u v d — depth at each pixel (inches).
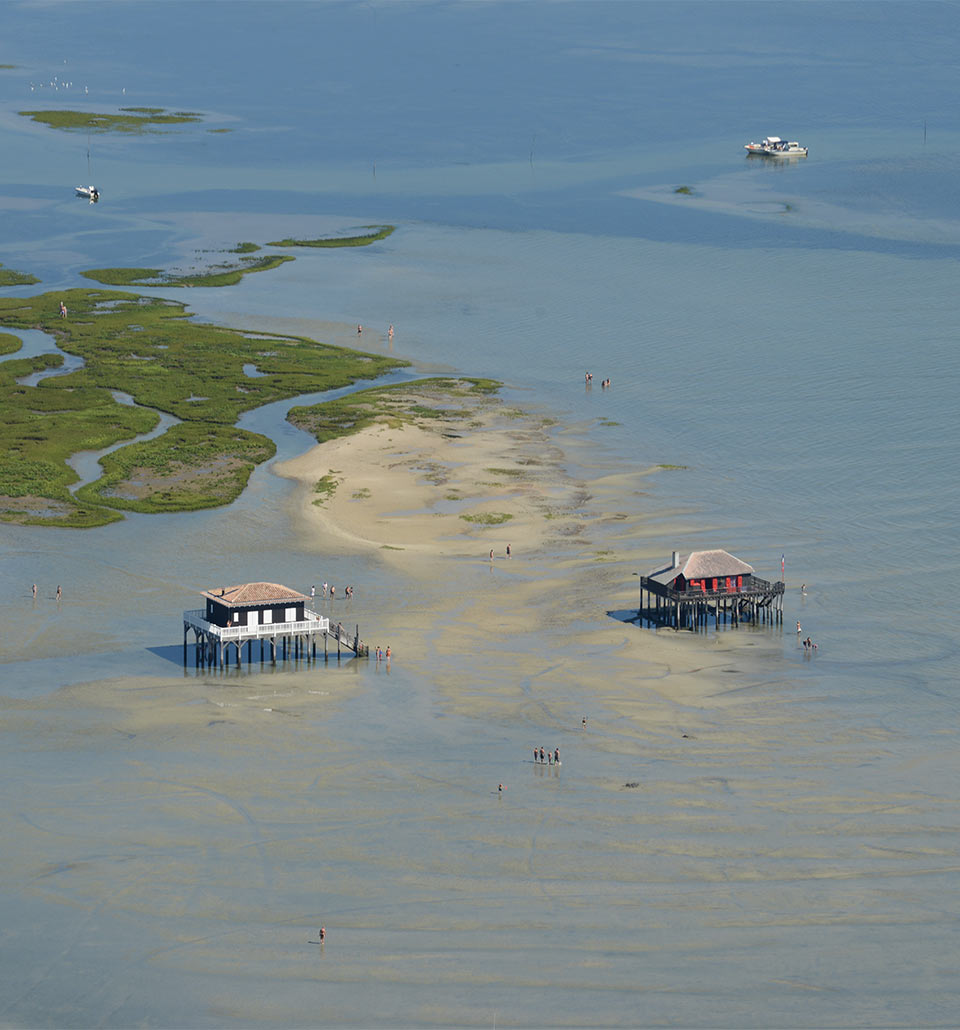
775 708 5265.8
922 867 4079.7
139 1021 3380.9
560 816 4370.1
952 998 3484.3
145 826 4281.5
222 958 3622.0
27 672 5546.3
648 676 5590.6
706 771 4712.1
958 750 4884.4
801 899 3907.5
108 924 3762.3
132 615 6181.1
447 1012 3412.9
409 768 4724.4
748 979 3553.2
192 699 5324.8
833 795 4530.0
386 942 3695.9
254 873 4015.8
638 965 3607.3
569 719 5162.4
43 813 4355.3
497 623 6161.4
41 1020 3378.4
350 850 4148.6
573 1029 3361.2
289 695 5378.9
